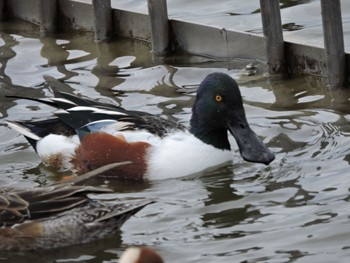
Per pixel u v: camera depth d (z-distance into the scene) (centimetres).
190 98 1673
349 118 1558
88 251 1192
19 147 1537
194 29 1889
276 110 1611
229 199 1324
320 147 1459
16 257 1188
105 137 1430
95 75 1811
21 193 1211
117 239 1216
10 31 2100
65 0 2062
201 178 1401
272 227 1224
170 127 1446
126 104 1658
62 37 2042
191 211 1292
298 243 1175
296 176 1373
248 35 1838
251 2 2131
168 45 1914
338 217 1230
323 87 1698
